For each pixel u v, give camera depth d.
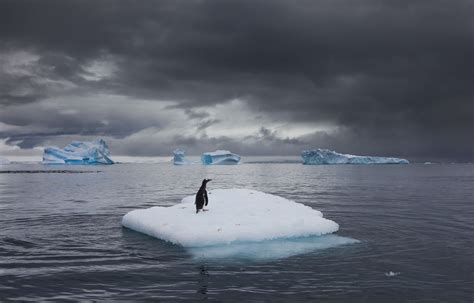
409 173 91.25
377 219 19.86
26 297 8.76
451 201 28.94
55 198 32.06
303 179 64.50
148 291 9.16
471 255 12.41
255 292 9.11
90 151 147.75
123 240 14.69
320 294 8.97
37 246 13.70
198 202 16.48
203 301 8.54
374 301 8.56
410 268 11.01
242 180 62.38
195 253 12.70
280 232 14.92
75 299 8.63
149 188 44.91
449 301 8.59
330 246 13.65
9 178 70.06
